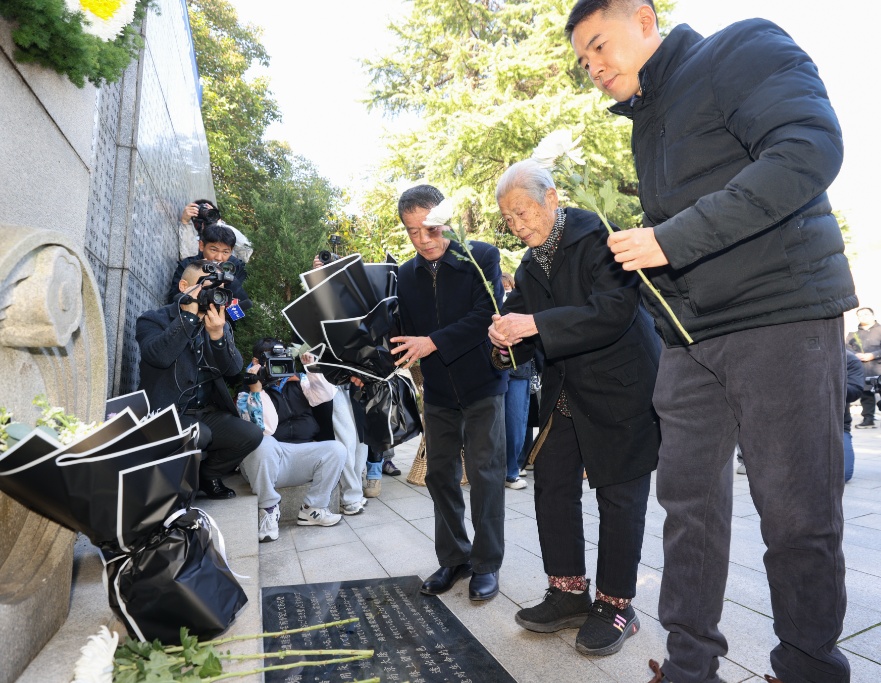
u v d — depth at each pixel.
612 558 2.13
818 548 1.43
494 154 14.56
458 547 2.73
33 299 1.48
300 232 9.09
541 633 2.25
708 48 1.56
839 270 1.47
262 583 2.83
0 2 1.80
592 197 1.63
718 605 1.63
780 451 1.46
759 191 1.30
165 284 5.65
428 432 2.79
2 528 1.61
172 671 1.54
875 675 1.87
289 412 4.08
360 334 2.56
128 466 1.53
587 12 1.67
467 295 2.74
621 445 2.11
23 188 2.03
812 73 1.42
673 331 1.68
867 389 9.16
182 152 7.06
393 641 2.14
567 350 2.07
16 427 1.43
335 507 4.25
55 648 1.54
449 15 17.31
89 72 2.25
